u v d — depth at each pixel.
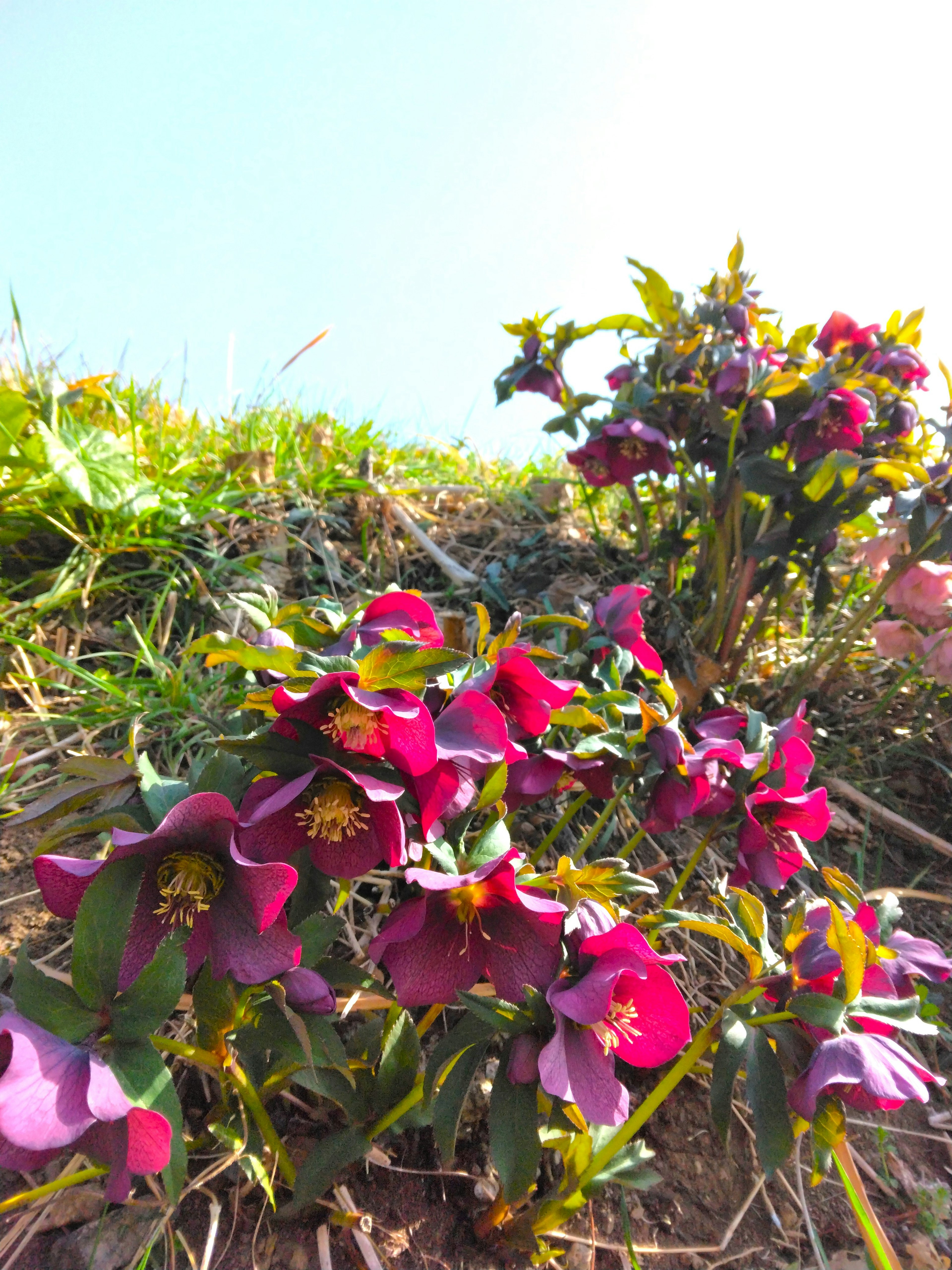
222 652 0.32
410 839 0.34
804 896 0.39
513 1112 0.31
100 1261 0.33
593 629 0.54
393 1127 0.36
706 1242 0.40
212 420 1.03
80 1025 0.27
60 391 0.81
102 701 0.59
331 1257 0.35
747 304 0.72
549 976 0.31
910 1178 0.45
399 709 0.29
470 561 0.87
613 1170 0.35
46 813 0.36
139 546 0.71
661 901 0.55
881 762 0.70
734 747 0.43
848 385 0.65
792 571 0.71
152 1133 0.26
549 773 0.43
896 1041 0.48
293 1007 0.31
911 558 0.63
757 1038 0.35
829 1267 0.40
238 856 0.27
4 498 0.69
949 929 0.59
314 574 0.77
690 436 0.71
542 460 1.15
